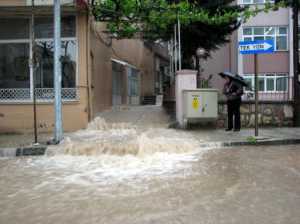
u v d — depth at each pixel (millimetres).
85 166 8078
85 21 13133
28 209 5309
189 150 9508
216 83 28062
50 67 13320
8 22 13383
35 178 7074
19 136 12055
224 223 4625
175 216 4891
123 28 15250
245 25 26375
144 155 9016
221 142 10148
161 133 11703
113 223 4691
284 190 6039
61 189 6281
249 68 26406
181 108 13023
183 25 18047
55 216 5004
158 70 35906
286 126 13945
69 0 13141
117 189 6207
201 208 5195
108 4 13852
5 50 13445
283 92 14391
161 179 6809
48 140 10836
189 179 6766
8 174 7430
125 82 23188
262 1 26062
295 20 13938
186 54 20469
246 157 8695
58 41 10523
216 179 6738
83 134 11695
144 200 5582
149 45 30594
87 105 13156
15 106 12914
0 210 5289
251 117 13852
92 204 5453
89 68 13484
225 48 27781
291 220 4719
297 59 13922
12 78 13414
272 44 10273
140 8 13992
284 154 9062
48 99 13078
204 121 12992
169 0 17797
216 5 18984
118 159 8664
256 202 5441
